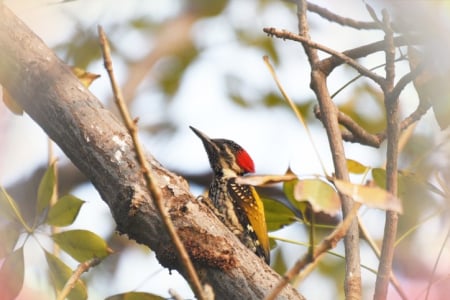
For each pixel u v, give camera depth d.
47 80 8.56
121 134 8.32
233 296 7.71
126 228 8.02
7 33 8.70
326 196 6.18
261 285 7.71
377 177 8.98
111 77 6.02
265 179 6.28
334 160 8.19
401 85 7.77
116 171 8.14
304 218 9.45
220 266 7.76
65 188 15.55
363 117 15.71
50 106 8.52
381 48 8.70
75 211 8.52
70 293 8.56
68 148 8.45
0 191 8.39
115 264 14.44
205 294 5.92
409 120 8.84
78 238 8.48
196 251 7.77
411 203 10.44
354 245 7.66
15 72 8.63
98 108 8.49
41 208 8.59
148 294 8.62
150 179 6.07
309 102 16.30
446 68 7.82
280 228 9.86
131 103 16.94
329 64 8.67
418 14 7.61
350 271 7.55
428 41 7.58
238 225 12.07
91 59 16.30
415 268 10.95
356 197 5.80
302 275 9.55
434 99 8.15
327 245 5.78
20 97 8.67
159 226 7.89
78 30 16.16
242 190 12.33
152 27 17.17
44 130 8.63
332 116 8.43
